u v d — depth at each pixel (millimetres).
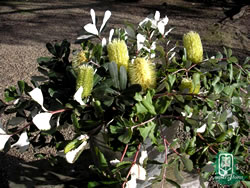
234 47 3744
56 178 1244
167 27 4461
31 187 1189
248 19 4871
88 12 5305
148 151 989
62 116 909
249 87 1073
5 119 2363
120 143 858
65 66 1016
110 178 792
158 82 964
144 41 1028
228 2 5953
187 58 1020
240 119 1083
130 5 5766
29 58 3529
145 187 1174
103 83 878
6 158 2037
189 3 5953
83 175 1261
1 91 2795
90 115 904
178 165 921
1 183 1809
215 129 967
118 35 1088
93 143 1037
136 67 884
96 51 945
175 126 1043
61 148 881
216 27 4453
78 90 805
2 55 3604
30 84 2922
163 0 6180
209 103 868
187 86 904
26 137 946
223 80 1018
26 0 6121
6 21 4867
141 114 806
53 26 4594
